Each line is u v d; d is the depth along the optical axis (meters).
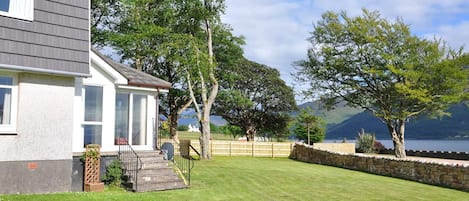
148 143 16.92
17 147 11.91
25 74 12.13
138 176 14.52
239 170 21.94
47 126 12.51
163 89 17.38
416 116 37.12
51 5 12.70
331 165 28.27
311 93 39.69
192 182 16.73
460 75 32.47
